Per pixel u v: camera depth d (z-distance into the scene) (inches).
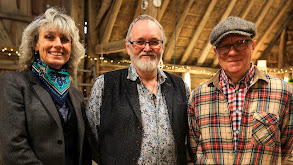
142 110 59.3
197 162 58.2
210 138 56.4
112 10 190.7
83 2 197.2
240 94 55.7
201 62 274.8
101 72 210.5
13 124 48.2
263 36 280.8
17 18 158.9
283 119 53.7
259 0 240.4
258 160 51.9
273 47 301.1
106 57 213.2
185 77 262.4
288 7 268.2
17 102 50.0
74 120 58.2
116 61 218.2
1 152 47.9
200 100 59.1
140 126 56.9
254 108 53.6
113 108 58.7
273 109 52.6
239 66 53.9
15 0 158.9
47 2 174.1
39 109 51.3
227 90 57.0
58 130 52.9
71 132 57.6
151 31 60.5
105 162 57.5
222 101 56.5
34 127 50.4
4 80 51.2
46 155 51.1
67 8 188.9
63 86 57.4
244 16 244.2
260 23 268.4
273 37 294.2
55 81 56.6
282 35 290.2
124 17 199.0
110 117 58.1
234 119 55.2
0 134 48.1
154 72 62.8
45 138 51.3
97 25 203.0
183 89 66.6
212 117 56.8
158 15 146.3
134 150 55.8
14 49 158.4
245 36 53.4
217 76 58.6
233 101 55.9
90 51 203.2
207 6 223.5
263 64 277.9
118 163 55.9
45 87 55.4
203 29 246.8
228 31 53.1
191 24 234.2
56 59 55.9
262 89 54.2
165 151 57.8
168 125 59.9
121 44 185.2
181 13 219.3
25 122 50.4
